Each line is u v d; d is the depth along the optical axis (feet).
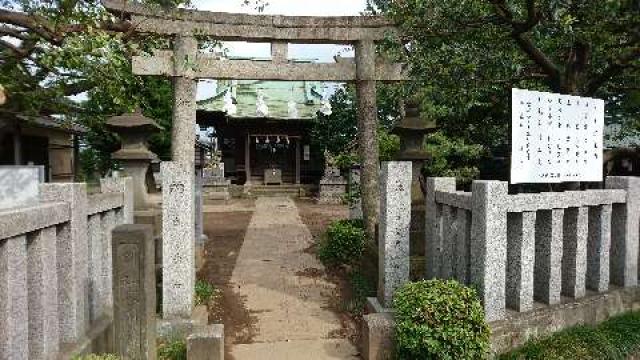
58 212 12.26
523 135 16.39
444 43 20.15
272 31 27.76
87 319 14.55
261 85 89.15
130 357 12.73
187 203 17.15
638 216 19.26
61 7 18.19
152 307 13.29
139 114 27.61
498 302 14.79
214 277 26.22
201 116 82.23
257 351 16.69
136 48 20.59
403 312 13.83
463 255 15.84
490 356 14.34
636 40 19.61
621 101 29.07
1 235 9.68
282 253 32.76
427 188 18.45
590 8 17.22
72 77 22.72
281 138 86.02
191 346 14.69
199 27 26.58
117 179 18.22
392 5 21.67
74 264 13.08
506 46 21.47
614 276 19.31
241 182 88.07
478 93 21.13
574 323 16.83
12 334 10.36
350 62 29.07
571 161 17.87
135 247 12.81
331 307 21.42
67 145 65.46
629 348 15.99
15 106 23.48
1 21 17.85
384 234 17.61
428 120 27.76
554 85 22.45
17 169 12.73
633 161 37.04
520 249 15.56
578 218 17.17
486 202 14.40
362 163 29.04
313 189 83.10
